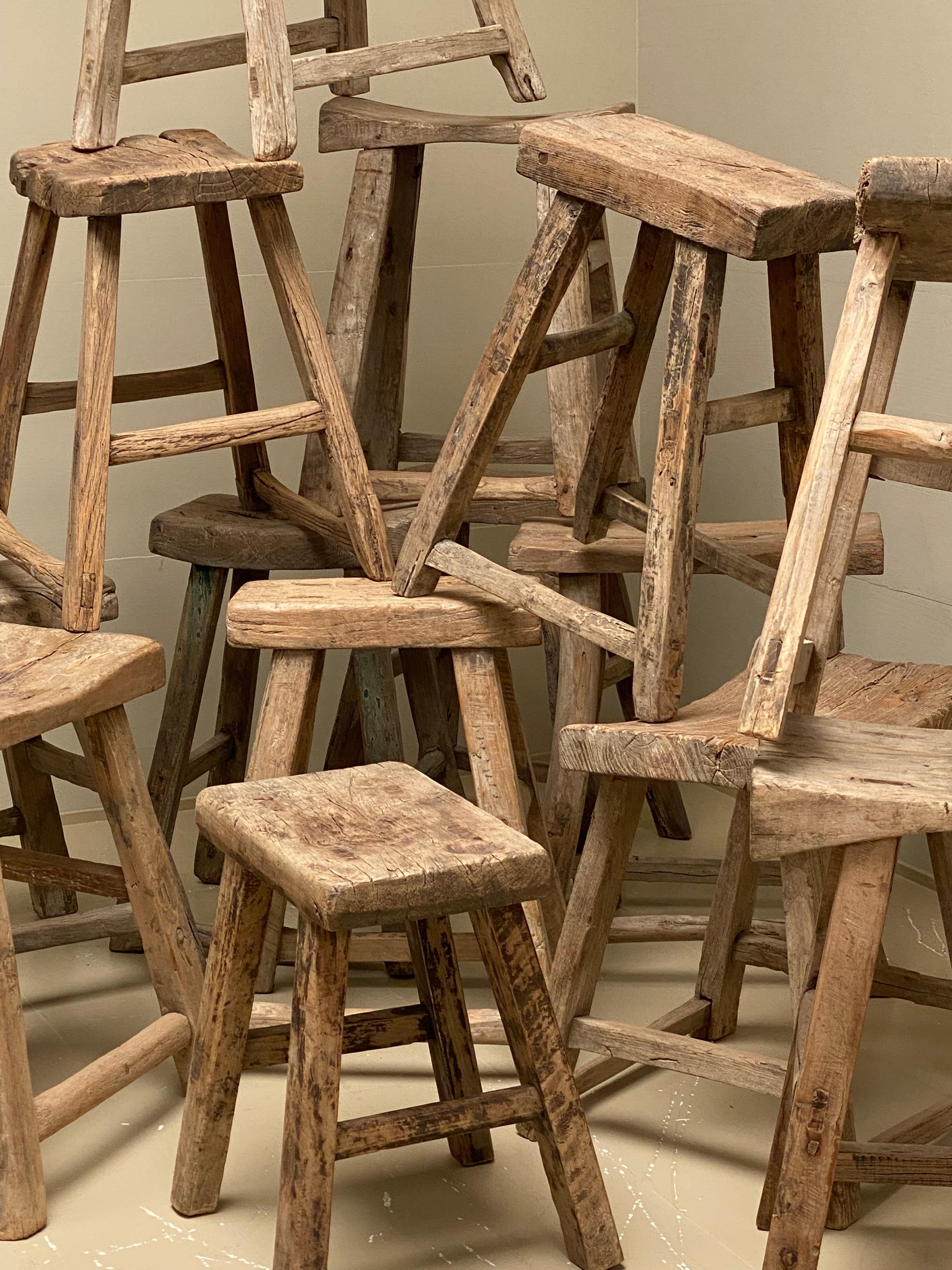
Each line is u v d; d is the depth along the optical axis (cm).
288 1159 174
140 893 221
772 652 159
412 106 330
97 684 207
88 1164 213
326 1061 171
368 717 265
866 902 160
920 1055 240
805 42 300
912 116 277
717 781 182
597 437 224
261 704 345
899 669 222
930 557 288
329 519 256
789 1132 167
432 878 168
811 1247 167
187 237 316
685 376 184
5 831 284
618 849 210
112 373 223
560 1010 216
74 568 225
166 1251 193
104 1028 250
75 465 225
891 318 175
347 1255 192
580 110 349
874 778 159
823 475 162
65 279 309
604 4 346
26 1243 194
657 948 281
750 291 326
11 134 301
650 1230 198
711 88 330
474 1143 212
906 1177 183
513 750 242
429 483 218
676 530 187
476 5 256
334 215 326
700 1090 234
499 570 212
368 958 242
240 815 185
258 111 228
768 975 270
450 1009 205
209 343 324
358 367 264
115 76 233
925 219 161
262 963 256
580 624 202
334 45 273
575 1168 186
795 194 182
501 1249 194
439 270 339
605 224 295
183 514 278
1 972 192
